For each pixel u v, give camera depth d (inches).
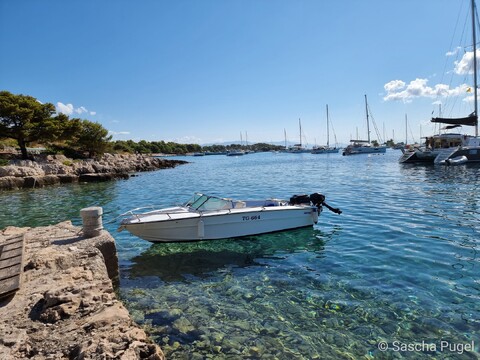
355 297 254.4
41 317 179.0
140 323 225.0
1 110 1526.8
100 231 319.6
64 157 1861.5
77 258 266.4
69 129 1919.3
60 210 710.5
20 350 151.8
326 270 312.3
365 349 192.2
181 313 239.1
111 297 206.2
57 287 212.2
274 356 187.2
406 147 2162.9
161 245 410.9
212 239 421.4
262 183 1122.0
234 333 211.0
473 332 205.2
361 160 2322.8
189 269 332.5
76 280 231.6
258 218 438.0
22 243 284.2
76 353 148.5
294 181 1125.1
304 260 344.2
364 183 969.5
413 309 233.3
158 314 238.2
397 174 1197.7
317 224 488.1
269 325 219.9
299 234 443.8
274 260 349.7
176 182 1317.7
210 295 269.3
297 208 458.6
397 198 679.7
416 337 202.2
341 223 486.0
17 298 202.4
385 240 392.2
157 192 1007.6
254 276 307.7
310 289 272.7
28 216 650.8
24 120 1609.3
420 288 264.1
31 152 1900.8
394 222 474.6
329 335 206.7
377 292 260.7
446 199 644.7
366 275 294.4
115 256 302.4
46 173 1433.3
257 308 243.9
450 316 223.1
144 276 316.8
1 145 1847.9
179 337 207.3
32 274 236.8
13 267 231.5
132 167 2094.0
